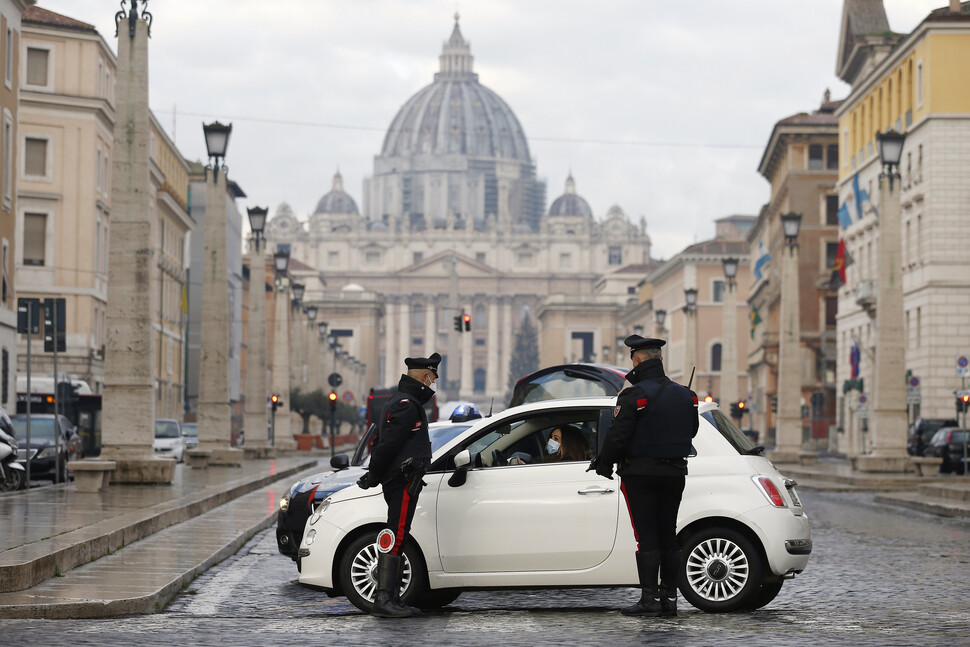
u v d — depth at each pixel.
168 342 91.31
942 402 65.06
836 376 91.00
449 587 13.36
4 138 48.94
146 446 29.70
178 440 55.31
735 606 13.24
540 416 13.71
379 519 13.56
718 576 13.26
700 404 13.99
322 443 90.12
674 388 12.63
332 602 14.91
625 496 12.70
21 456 35.41
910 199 68.56
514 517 13.28
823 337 94.19
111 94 73.81
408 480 12.97
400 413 12.94
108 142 72.69
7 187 49.56
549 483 13.34
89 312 68.56
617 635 11.30
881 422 45.41
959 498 34.03
